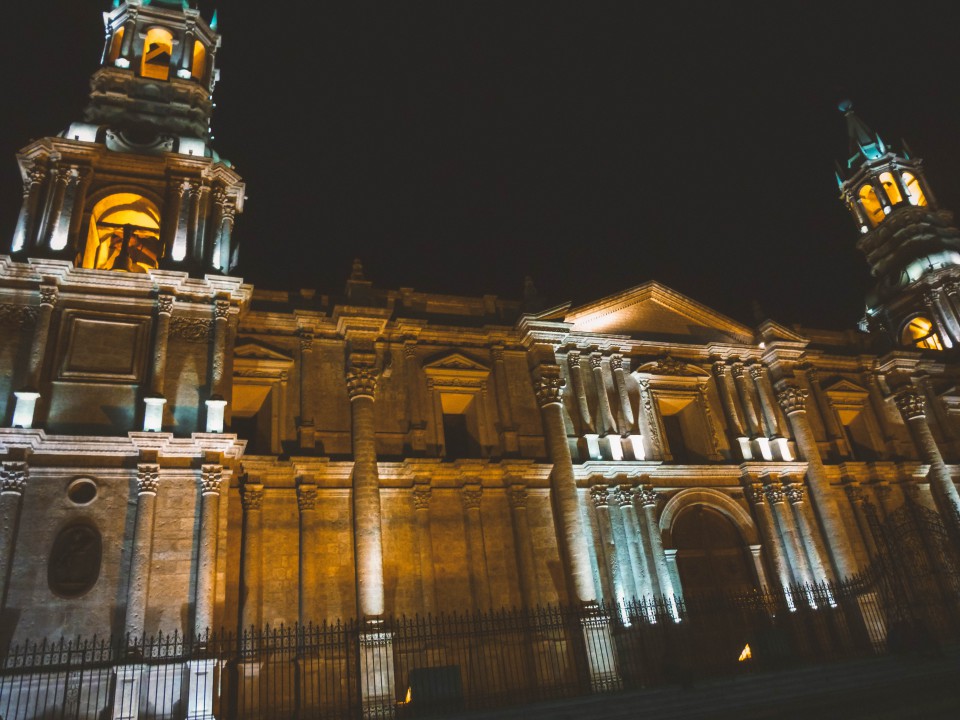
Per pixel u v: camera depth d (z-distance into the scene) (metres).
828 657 26.95
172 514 21.70
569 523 27.33
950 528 29.89
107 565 20.64
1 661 18.73
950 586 30.52
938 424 38.00
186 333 24.50
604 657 25.17
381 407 27.97
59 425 21.92
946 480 35.22
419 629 24.44
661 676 25.50
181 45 30.73
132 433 21.64
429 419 28.50
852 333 39.62
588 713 19.45
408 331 29.48
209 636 20.45
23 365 22.42
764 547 31.17
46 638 18.50
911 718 15.77
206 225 26.77
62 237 24.53
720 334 35.94
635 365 33.19
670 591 28.38
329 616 23.58
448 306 31.52
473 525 26.83
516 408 29.91
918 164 45.72
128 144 27.30
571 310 32.50
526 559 26.61
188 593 20.91
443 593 25.56
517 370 30.73
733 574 30.81
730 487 32.03
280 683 22.28
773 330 35.66
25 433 20.83
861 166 46.34
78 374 22.75
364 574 23.97
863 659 24.44
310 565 24.08
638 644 26.17
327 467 25.53
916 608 29.45
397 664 23.62
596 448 30.08
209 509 21.75
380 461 26.64
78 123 27.03
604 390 31.59
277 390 26.83
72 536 20.66
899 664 22.95
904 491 34.22
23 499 20.67
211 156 28.30
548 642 25.11
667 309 35.34
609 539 28.23
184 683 19.58
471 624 25.25
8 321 22.88
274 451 25.66
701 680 23.03
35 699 18.25
